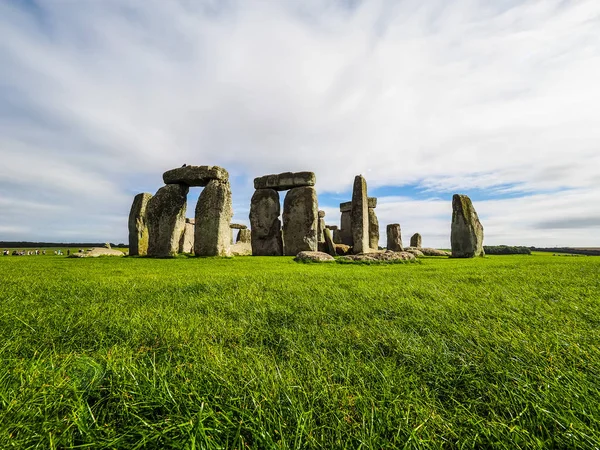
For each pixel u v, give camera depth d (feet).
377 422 3.67
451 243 54.85
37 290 12.76
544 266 27.37
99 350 5.89
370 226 81.51
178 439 3.40
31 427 3.51
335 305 9.86
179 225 45.52
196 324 7.72
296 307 9.73
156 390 4.20
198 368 5.00
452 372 5.02
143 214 53.16
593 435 3.31
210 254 44.60
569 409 3.78
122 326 7.43
